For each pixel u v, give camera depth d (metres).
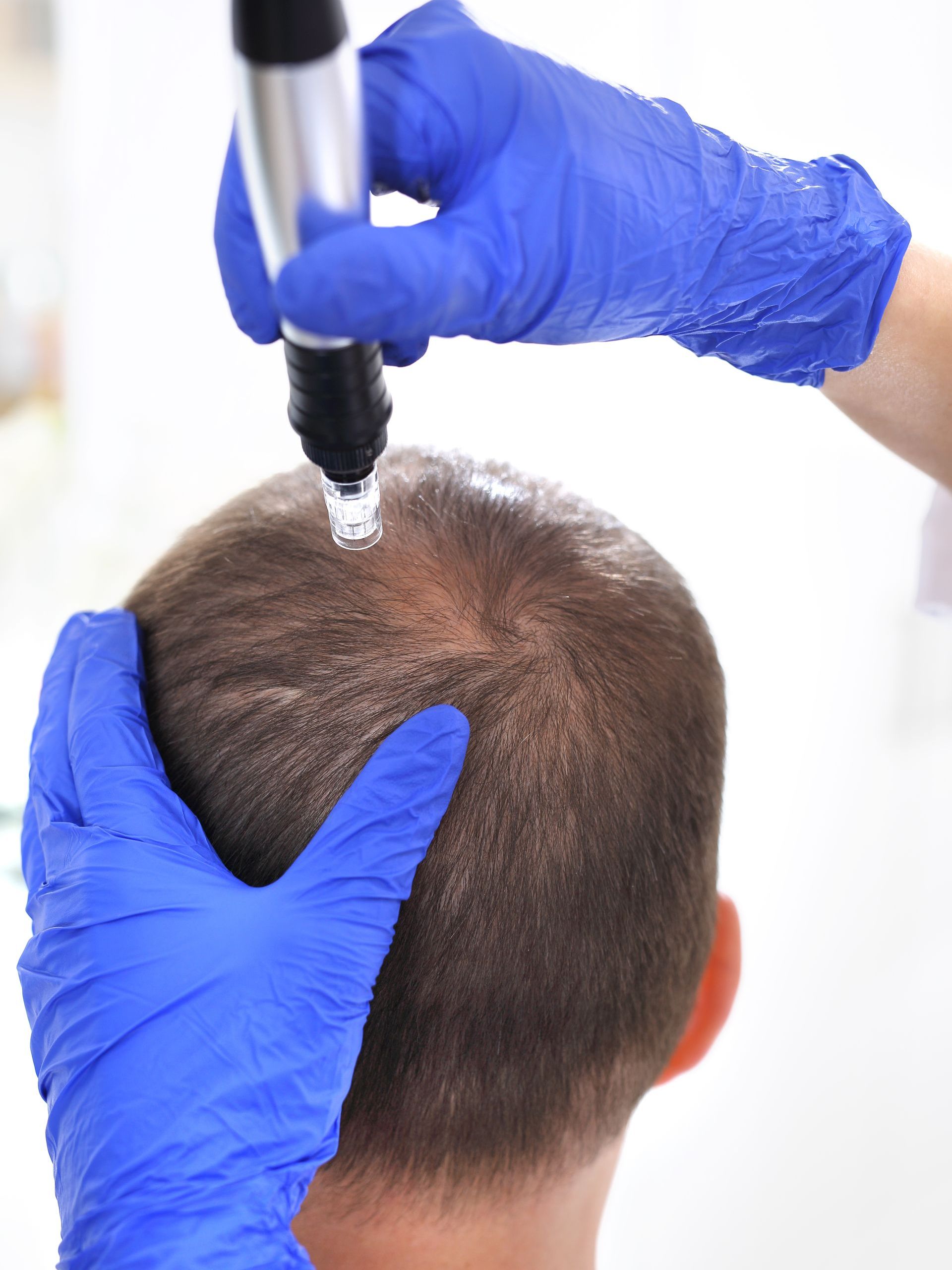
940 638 1.78
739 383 1.83
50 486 2.43
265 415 2.08
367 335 0.44
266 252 0.44
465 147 0.50
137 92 1.84
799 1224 1.80
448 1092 0.57
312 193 0.41
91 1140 0.54
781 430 1.83
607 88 0.56
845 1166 1.81
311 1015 0.55
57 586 2.28
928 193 1.60
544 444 1.92
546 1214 0.62
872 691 1.83
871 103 1.59
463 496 0.60
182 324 2.02
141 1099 0.54
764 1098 1.84
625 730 0.56
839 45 1.58
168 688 0.61
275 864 0.58
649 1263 1.83
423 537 0.57
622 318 0.59
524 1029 0.56
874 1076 1.83
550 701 0.55
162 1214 0.53
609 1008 0.58
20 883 1.66
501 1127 0.58
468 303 0.49
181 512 2.15
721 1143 1.83
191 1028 0.55
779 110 1.63
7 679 2.19
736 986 0.73
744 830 1.88
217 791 0.59
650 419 1.88
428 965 0.55
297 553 0.57
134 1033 0.55
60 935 0.57
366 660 0.56
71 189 1.96
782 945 1.87
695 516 1.89
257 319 0.53
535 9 1.64
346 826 0.55
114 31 1.80
